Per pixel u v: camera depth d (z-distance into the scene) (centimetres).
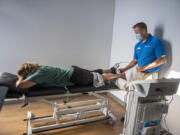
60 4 275
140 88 166
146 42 222
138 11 261
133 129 181
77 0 287
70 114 226
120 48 313
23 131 208
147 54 222
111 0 317
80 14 296
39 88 179
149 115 178
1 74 182
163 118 226
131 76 286
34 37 268
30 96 167
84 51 317
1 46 250
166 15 213
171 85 164
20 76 171
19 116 244
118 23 315
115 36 327
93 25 312
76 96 333
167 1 211
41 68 176
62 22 284
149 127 178
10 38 253
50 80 184
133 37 275
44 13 267
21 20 254
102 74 218
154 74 221
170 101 206
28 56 271
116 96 330
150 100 182
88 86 203
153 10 233
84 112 238
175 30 202
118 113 274
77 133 213
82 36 307
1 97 127
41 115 250
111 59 346
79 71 200
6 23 245
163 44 220
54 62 294
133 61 253
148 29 245
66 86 197
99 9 310
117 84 210
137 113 175
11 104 279
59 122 217
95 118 233
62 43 293
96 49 328
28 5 253
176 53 203
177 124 206
